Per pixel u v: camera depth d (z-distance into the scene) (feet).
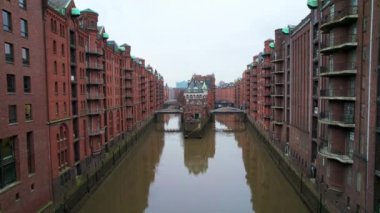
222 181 160.04
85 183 135.13
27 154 96.89
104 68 189.78
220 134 314.96
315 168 126.62
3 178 85.81
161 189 149.18
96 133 157.17
